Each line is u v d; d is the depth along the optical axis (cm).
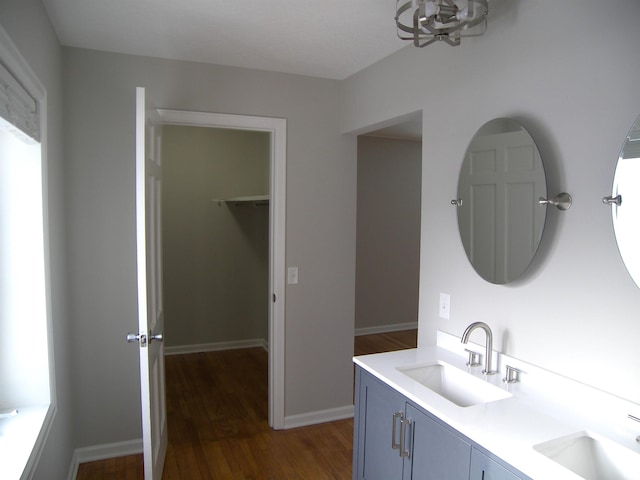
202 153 475
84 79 262
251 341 506
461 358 209
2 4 143
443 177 225
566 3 163
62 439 230
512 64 185
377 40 245
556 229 167
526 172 177
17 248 189
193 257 479
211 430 314
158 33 239
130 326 276
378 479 197
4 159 187
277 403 317
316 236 321
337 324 332
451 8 162
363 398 209
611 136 149
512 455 127
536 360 176
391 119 269
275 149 307
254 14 215
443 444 157
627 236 140
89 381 271
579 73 159
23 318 191
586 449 142
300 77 310
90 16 218
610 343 150
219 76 290
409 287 585
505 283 186
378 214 560
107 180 268
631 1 143
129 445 280
